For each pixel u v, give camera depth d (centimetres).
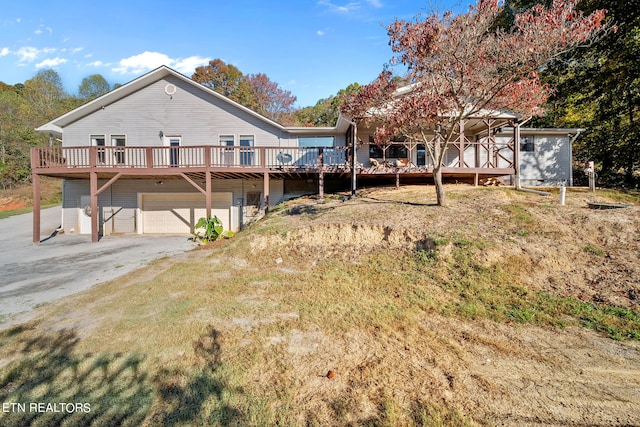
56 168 1157
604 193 964
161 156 1371
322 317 425
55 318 448
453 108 722
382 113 845
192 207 1434
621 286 466
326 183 1491
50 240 1219
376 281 565
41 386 289
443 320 415
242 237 923
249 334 379
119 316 445
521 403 256
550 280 509
